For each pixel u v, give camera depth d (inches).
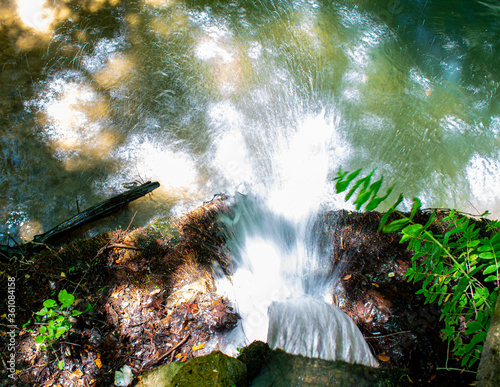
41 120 193.6
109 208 164.2
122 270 128.1
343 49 245.6
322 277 131.8
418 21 265.7
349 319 116.3
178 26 244.7
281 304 120.7
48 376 105.0
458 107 223.5
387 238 137.0
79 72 215.6
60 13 240.4
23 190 171.6
